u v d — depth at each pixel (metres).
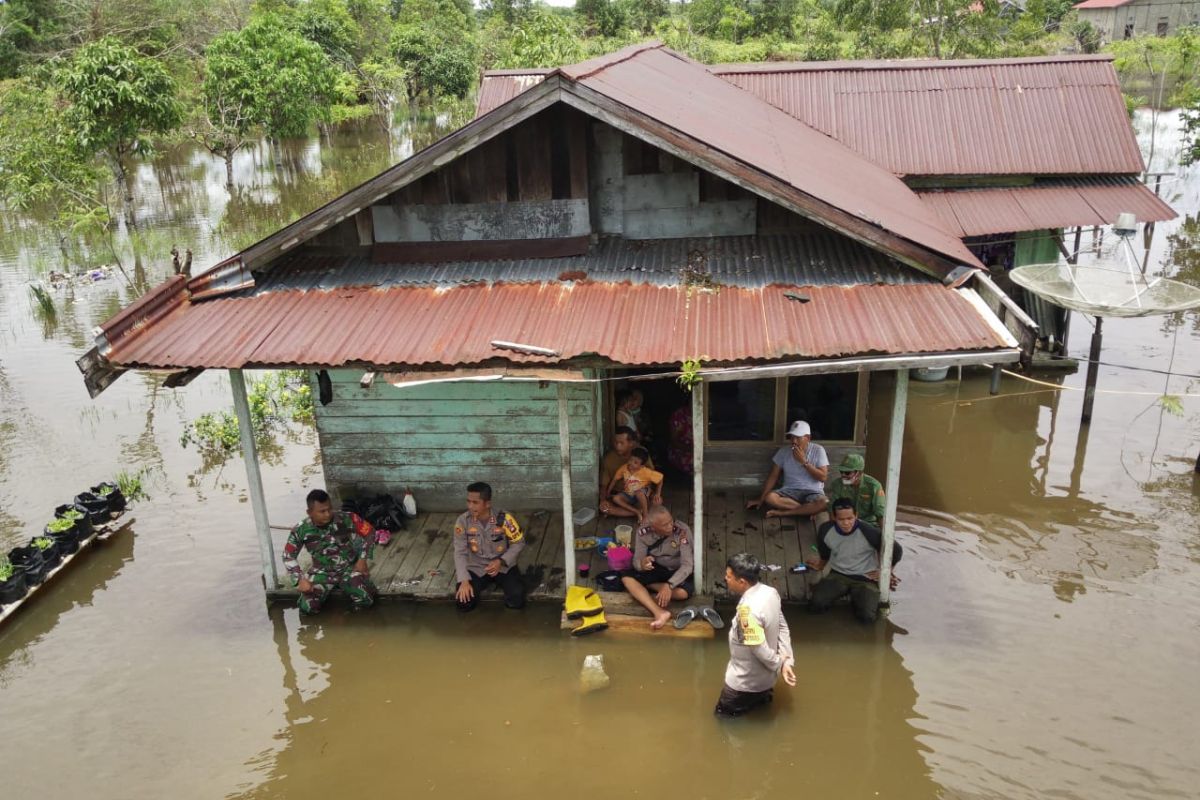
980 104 13.81
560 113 7.74
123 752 6.51
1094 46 43.28
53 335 16.08
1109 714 6.51
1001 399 12.45
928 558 8.63
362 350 6.93
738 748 6.37
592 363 6.66
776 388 9.22
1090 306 9.91
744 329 6.84
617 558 7.88
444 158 7.44
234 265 7.88
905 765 6.13
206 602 8.37
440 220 8.15
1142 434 11.20
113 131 23.00
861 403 9.16
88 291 18.41
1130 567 8.40
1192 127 24.19
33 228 24.50
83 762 6.42
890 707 6.69
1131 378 12.80
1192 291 10.00
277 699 7.05
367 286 7.86
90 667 7.50
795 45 40.88
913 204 10.65
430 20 48.53
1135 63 36.53
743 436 9.47
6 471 11.10
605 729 6.62
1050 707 6.61
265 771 6.30
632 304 7.31
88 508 9.62
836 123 13.90
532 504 9.30
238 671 7.40
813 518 9.02
